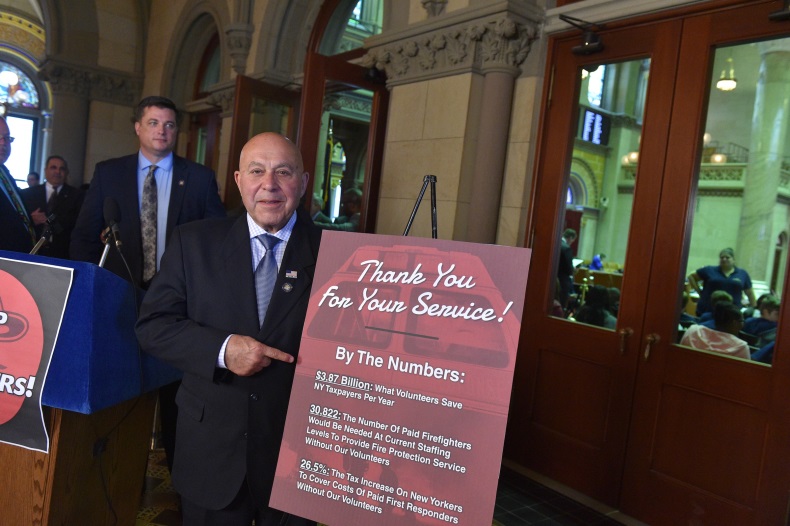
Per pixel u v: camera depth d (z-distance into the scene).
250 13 5.96
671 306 2.69
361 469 1.25
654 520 2.69
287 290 1.44
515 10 3.10
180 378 1.89
